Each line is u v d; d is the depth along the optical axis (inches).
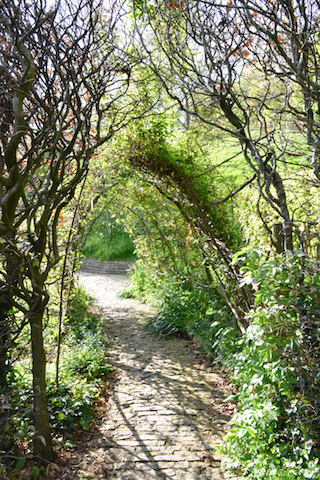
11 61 116.7
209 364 213.6
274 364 111.5
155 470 124.6
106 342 257.8
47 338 228.1
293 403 109.3
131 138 230.5
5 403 115.3
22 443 128.6
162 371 208.1
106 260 635.5
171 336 272.1
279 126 130.0
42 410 124.9
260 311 120.2
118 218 350.0
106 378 200.1
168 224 300.4
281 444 113.3
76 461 128.6
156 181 247.0
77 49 128.8
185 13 125.0
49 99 119.7
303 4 103.6
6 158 111.9
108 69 141.6
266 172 128.2
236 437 122.6
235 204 240.2
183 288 293.7
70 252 240.4
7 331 120.9
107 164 243.3
